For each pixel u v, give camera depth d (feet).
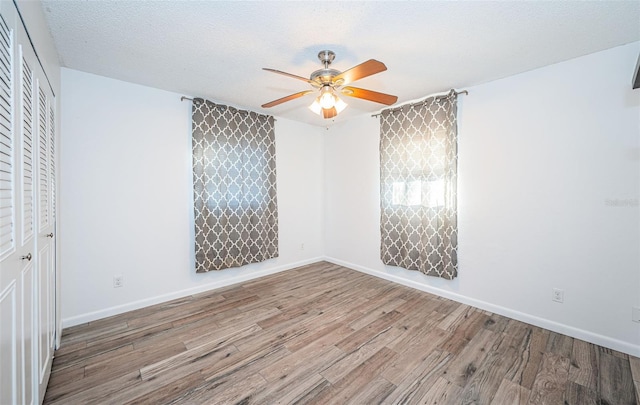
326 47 6.43
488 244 8.54
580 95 6.86
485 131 8.50
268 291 10.24
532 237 7.69
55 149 6.16
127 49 6.50
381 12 5.16
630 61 6.21
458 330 7.45
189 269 9.84
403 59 7.02
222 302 9.26
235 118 10.61
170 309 8.71
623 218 6.35
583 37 5.99
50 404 4.83
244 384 5.40
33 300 4.23
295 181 13.14
